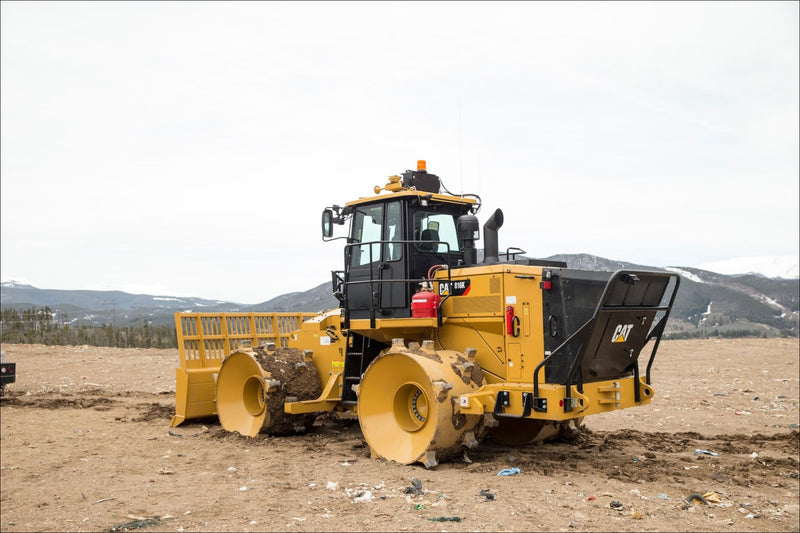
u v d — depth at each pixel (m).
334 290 8.98
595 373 7.16
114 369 19.39
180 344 10.59
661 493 6.14
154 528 5.41
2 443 9.33
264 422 9.10
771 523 5.38
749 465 7.36
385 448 7.55
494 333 7.59
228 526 5.37
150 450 8.70
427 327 8.09
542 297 7.19
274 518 5.53
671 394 13.23
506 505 5.68
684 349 21.05
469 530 5.08
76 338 43.47
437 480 6.57
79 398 13.93
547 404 6.74
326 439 9.12
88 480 7.16
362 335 8.73
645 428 9.91
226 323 11.19
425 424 7.27
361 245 8.72
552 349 7.06
